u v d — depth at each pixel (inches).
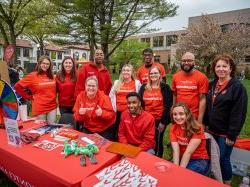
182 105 126.3
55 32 676.1
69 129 140.6
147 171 93.7
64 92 200.4
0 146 114.7
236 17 1429.6
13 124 112.6
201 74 159.2
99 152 109.0
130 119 142.9
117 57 1390.3
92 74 200.2
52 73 195.3
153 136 141.5
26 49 1991.9
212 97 141.2
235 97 130.6
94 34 666.8
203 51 1089.4
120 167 96.1
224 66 133.3
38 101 191.8
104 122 158.9
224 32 1152.2
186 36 1165.7
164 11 660.7
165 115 168.7
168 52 2150.6
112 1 641.6
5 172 116.6
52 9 650.2
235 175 161.2
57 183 89.7
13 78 275.9
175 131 130.4
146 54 202.7
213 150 126.0
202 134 124.9
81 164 97.3
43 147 113.3
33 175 98.6
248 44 1107.9
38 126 146.0
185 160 121.3
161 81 172.9
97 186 84.6
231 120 131.6
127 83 185.5
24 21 719.7
